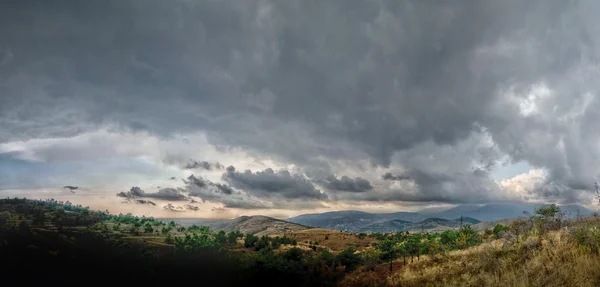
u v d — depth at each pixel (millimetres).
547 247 22797
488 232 58531
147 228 125312
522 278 18031
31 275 56594
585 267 16578
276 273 69250
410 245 65125
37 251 63594
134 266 68688
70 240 74062
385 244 76875
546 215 31516
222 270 74000
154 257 76062
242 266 73312
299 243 153125
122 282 61938
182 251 87750
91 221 111438
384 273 43594
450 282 24234
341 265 71000
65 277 58062
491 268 23344
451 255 37906
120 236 98750
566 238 23000
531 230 29969
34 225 80562
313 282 62656
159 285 63781
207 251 91188
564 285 15836
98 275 62094
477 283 21250
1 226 72688
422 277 30031
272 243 132625
